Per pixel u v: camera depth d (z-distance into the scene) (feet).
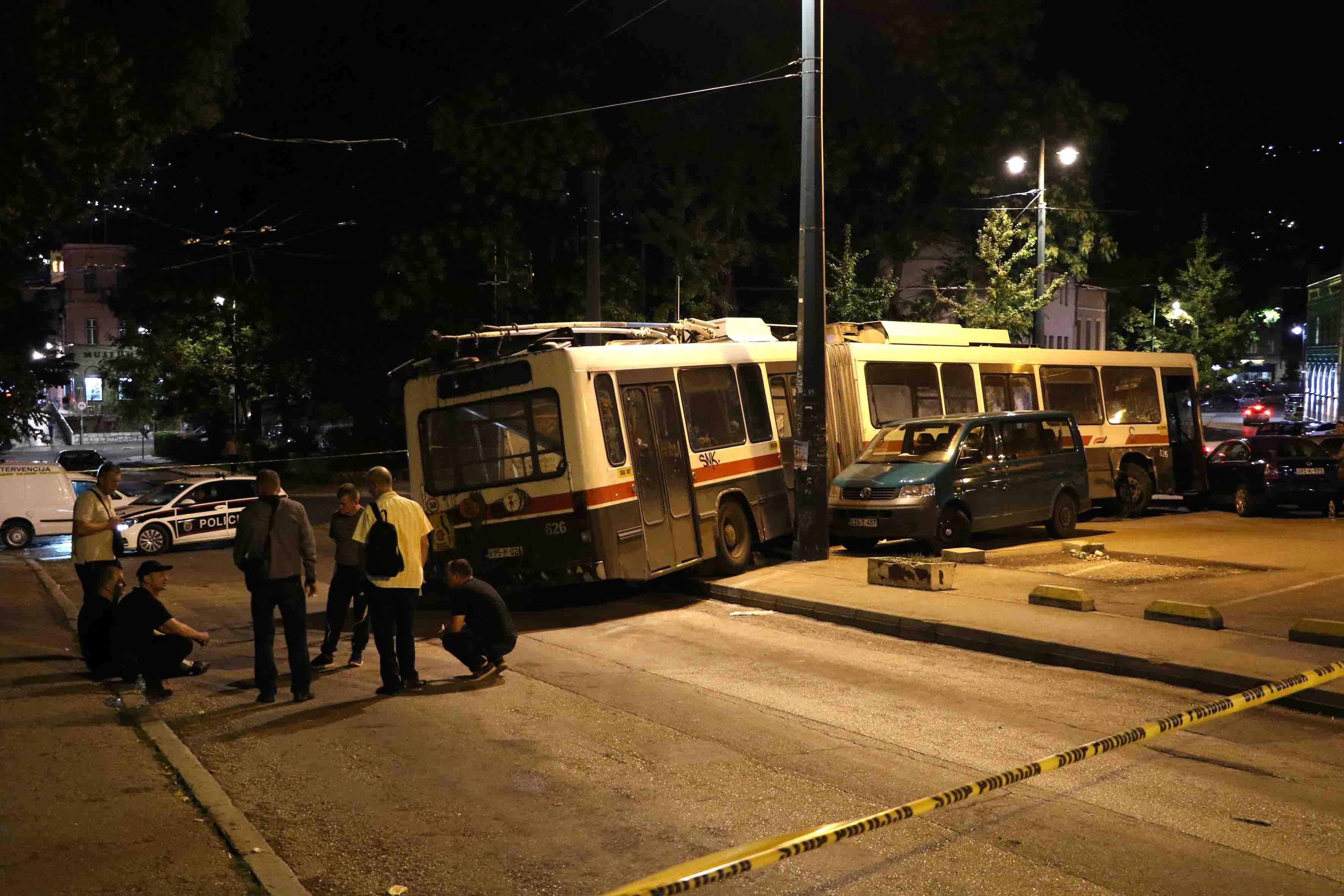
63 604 50.62
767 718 27.45
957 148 133.28
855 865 18.11
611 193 132.05
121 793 21.54
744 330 58.90
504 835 19.72
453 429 44.96
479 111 120.78
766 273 149.07
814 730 26.23
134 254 180.45
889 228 140.56
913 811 16.01
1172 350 151.43
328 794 22.13
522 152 120.57
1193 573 45.52
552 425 43.04
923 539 52.42
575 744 25.34
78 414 275.59
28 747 24.77
